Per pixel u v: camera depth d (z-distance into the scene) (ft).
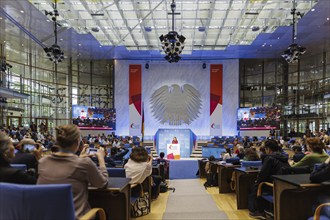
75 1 41.65
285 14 46.52
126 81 72.84
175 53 34.22
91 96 73.97
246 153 21.36
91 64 74.43
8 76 56.03
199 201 18.02
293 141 48.55
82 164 7.14
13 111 58.34
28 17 41.50
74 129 7.46
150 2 42.75
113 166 18.19
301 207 10.02
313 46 61.52
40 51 58.29
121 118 72.02
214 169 25.75
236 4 43.29
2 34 47.98
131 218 13.58
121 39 58.54
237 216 13.83
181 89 71.31
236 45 60.64
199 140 69.77
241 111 68.59
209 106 71.36
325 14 43.37
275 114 65.31
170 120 70.18
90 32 54.13
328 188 9.18
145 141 68.49
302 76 72.18
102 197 9.75
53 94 68.33
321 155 12.58
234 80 72.69
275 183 10.36
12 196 5.81
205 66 72.18
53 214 5.76
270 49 63.82
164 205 16.90
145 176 13.97
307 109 70.33
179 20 49.96
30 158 11.57
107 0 41.93
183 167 45.73
